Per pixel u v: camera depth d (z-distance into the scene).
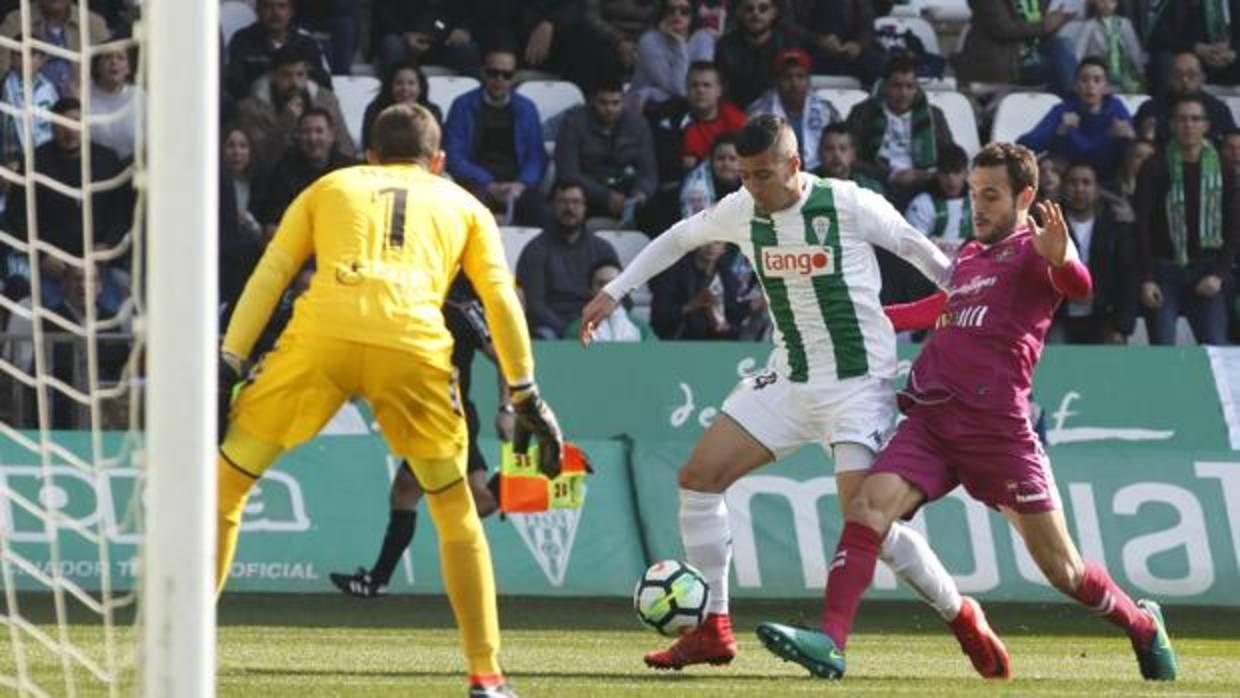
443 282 23.91
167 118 18.70
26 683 24.45
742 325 52.03
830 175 53.50
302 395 23.39
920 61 60.06
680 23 57.41
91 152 50.00
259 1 54.31
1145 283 54.41
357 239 23.52
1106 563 44.81
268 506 44.56
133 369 19.14
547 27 58.53
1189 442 50.06
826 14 58.66
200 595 18.73
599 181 55.06
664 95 57.12
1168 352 50.44
